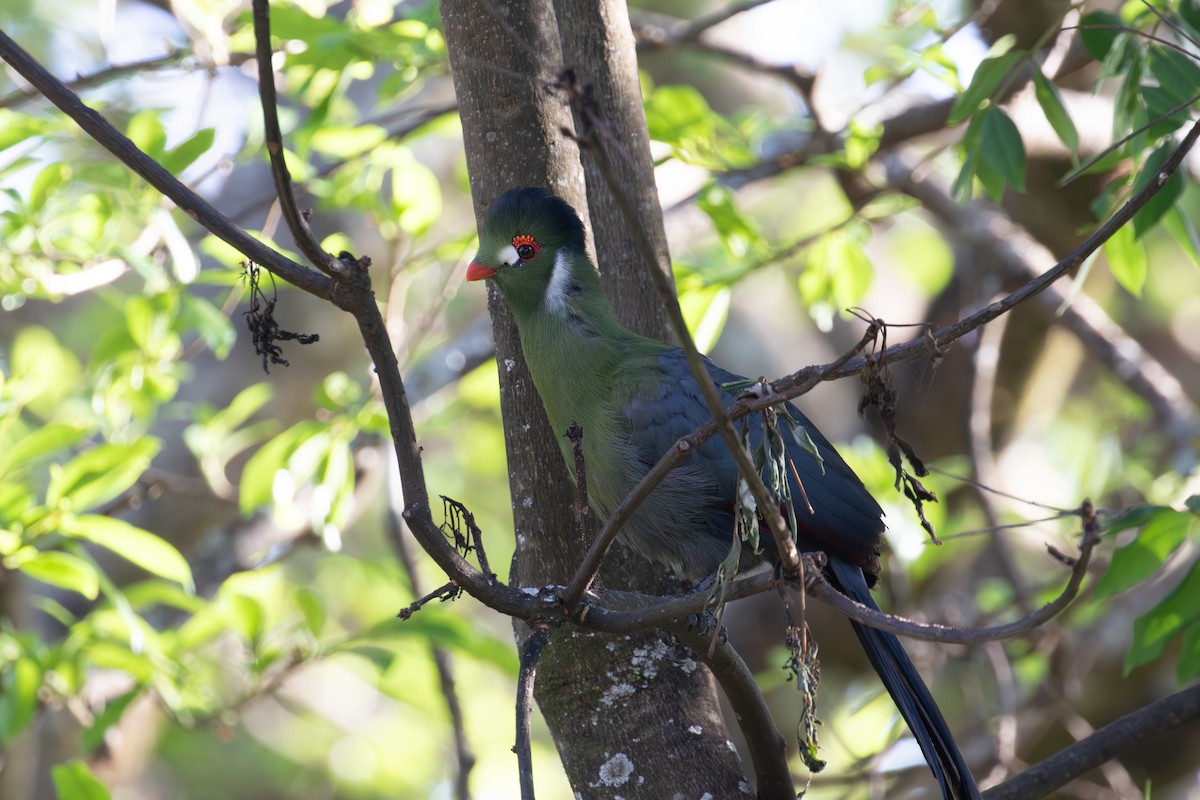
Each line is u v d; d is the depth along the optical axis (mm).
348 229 14266
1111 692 12078
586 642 6188
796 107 15992
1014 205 12680
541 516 6363
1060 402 16328
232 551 12531
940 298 14477
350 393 10016
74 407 11008
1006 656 11055
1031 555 14109
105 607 9641
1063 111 7512
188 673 9609
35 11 16531
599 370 7066
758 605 14203
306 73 10266
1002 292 12195
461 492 17906
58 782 7664
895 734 10047
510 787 17703
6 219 9234
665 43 11227
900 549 10531
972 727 11844
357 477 11812
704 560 7109
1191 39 6668
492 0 6426
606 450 7059
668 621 5000
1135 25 8055
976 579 13852
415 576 10695
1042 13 11625
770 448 4875
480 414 16969
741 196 12367
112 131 4699
